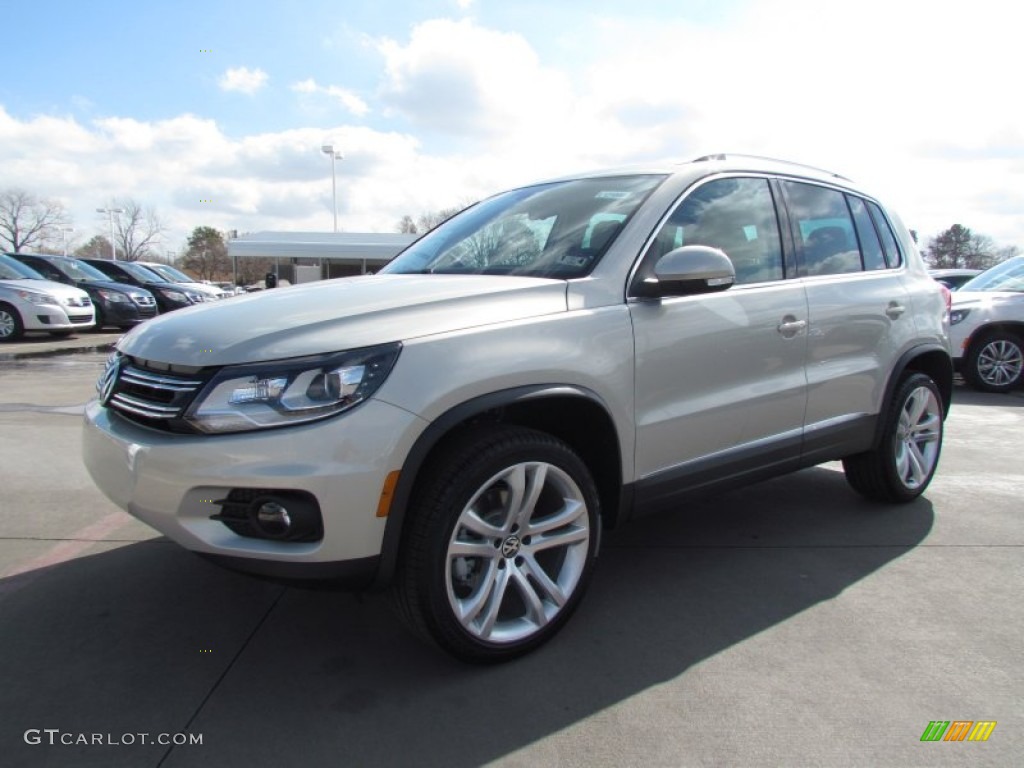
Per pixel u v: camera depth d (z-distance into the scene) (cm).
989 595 313
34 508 407
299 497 219
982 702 236
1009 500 443
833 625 287
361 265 4078
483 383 239
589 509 273
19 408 682
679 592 315
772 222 356
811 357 355
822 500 442
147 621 284
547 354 255
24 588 310
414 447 227
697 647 270
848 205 408
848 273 390
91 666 253
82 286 1548
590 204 328
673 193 316
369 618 288
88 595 304
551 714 229
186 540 228
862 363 383
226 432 221
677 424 299
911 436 427
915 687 245
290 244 4006
